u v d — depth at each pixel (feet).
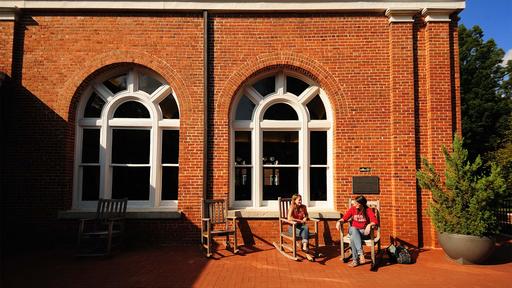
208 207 26.61
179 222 27.14
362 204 22.98
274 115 29.66
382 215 27.32
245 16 28.68
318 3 28.25
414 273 20.62
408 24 28.22
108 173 28.45
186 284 18.52
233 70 28.30
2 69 27.37
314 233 24.57
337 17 28.71
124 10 28.32
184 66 28.19
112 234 24.64
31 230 26.78
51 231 26.81
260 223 27.30
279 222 26.11
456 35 28.35
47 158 27.27
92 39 28.19
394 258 22.76
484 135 85.92
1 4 27.45
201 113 27.84
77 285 18.37
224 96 28.07
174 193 28.84
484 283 18.89
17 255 24.49
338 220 25.04
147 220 27.07
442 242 23.17
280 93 29.43
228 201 27.63
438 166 27.04
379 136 27.84
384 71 28.27
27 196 26.99
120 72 29.40
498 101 87.61
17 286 18.21
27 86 27.71
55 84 27.84
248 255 24.26
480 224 21.86
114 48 28.17
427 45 28.07
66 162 27.40
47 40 28.09
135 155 28.91
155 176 28.40
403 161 27.32
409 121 27.58
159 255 24.22
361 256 22.04
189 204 27.27
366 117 27.96
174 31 28.40
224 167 27.63
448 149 27.17
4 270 20.98
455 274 20.45
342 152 27.78
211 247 24.62
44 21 28.19
